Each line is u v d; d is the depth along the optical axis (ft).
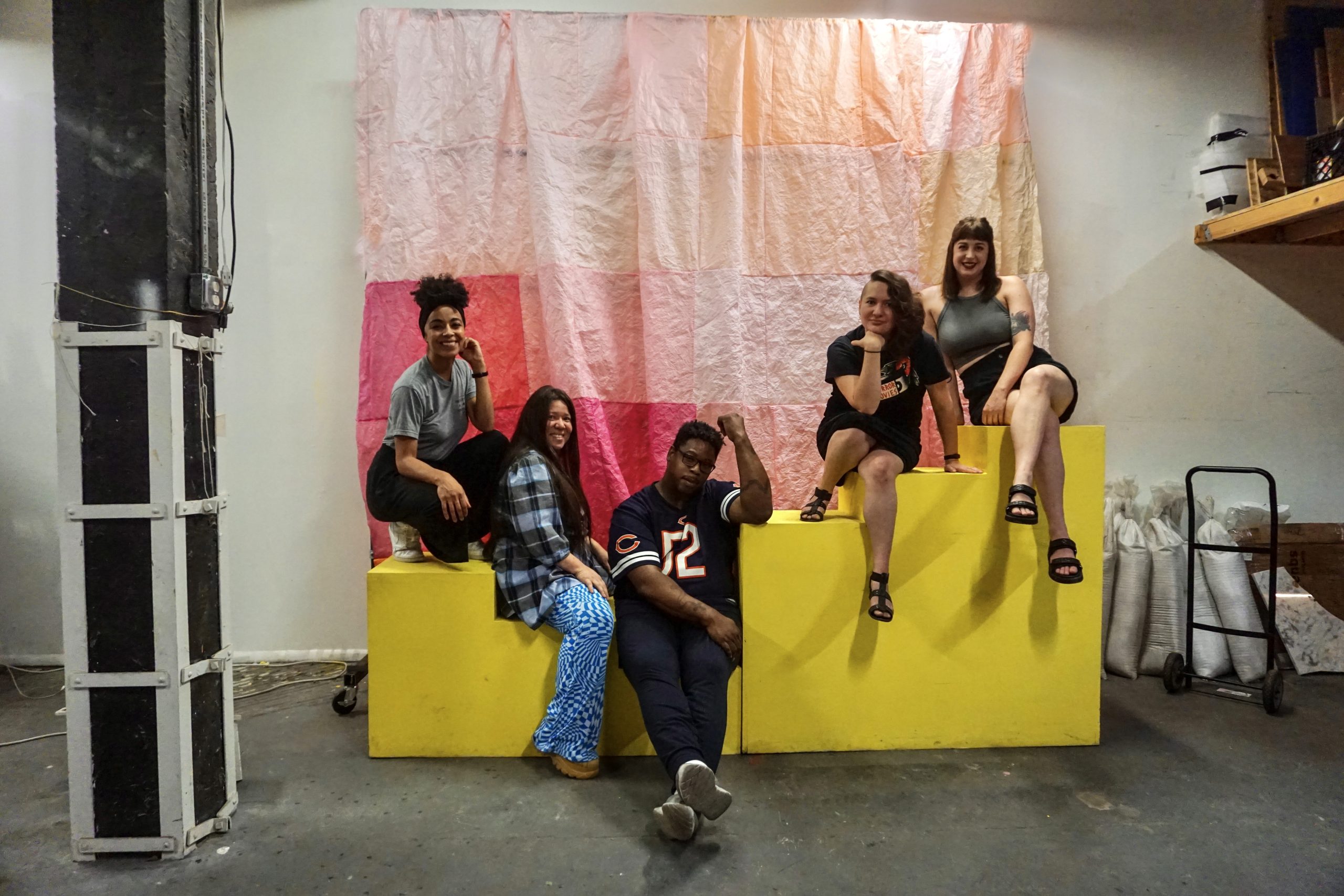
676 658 7.47
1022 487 7.62
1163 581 10.61
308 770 7.86
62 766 8.09
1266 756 8.11
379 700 8.07
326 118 10.71
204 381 6.66
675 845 6.48
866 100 10.51
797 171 10.46
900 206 10.48
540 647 8.06
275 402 10.85
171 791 6.31
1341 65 11.34
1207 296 11.46
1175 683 9.94
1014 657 8.29
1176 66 11.31
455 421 8.73
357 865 6.23
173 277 6.25
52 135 10.71
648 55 10.27
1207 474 11.53
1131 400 11.44
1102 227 11.32
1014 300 8.92
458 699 8.11
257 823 6.86
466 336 10.09
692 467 7.92
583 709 7.55
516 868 6.15
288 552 10.96
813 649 8.14
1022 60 10.65
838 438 8.12
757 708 8.14
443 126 10.25
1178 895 5.79
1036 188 10.91
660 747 6.75
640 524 8.08
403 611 8.04
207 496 6.68
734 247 10.28
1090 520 8.29
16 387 10.85
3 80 10.64
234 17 10.63
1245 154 11.19
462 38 10.22
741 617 8.18
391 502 8.27
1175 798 7.22
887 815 6.93
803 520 8.23
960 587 8.23
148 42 6.14
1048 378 8.18
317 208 10.75
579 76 10.30
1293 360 11.59
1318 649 10.67
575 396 10.03
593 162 10.35
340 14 10.66
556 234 10.09
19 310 10.80
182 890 5.92
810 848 6.42
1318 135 10.66
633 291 10.44
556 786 7.50
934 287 9.59
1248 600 10.57
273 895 5.85
